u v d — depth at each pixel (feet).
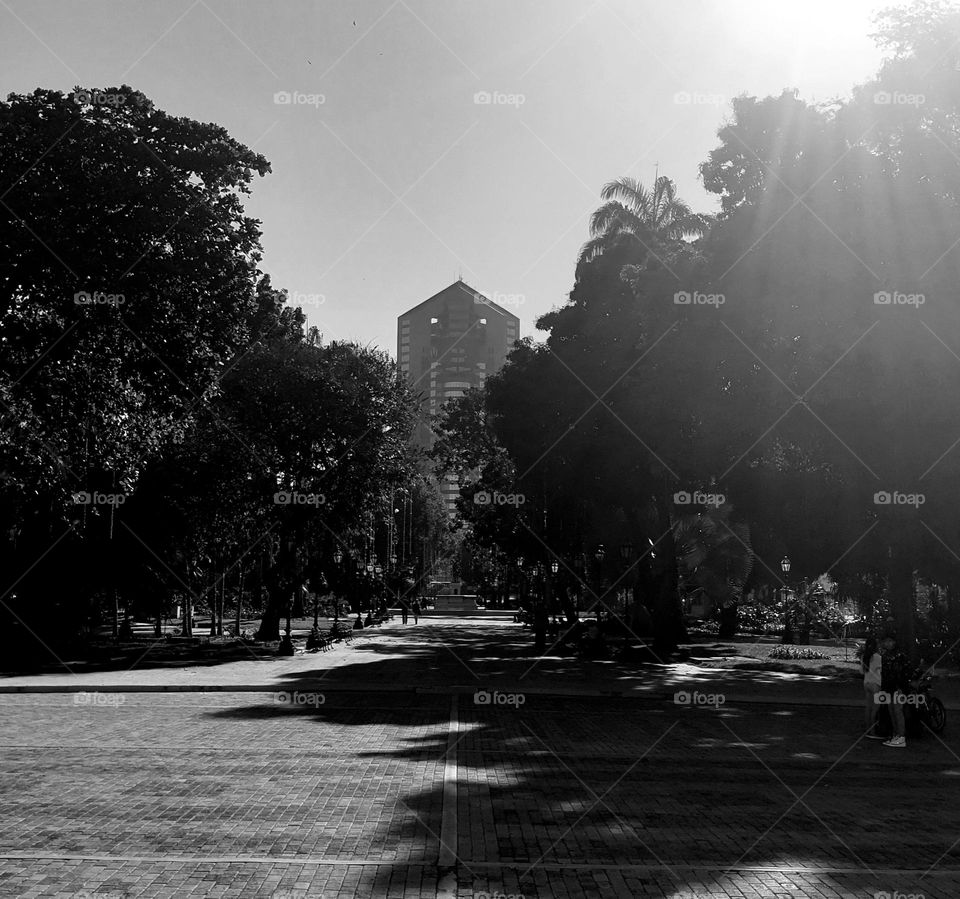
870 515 103.09
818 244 83.35
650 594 138.00
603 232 139.74
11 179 81.76
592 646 129.08
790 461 108.17
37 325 87.76
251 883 23.85
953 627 129.18
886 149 86.22
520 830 30.32
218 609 203.72
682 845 28.84
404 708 66.95
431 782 37.96
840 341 83.61
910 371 82.28
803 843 29.37
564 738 52.85
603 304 128.88
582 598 201.67
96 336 88.69
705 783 39.55
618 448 122.01
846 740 54.34
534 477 145.07
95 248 83.30
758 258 86.79
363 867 25.38
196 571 157.38
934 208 80.69
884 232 81.20
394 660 119.96
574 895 23.65
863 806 35.37
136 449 105.40
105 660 117.08
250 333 101.09
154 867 25.16
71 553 123.85
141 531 132.26
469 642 170.30
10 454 92.99
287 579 153.07
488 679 89.61
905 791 38.70
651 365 104.78
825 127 89.92
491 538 180.55
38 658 115.34
